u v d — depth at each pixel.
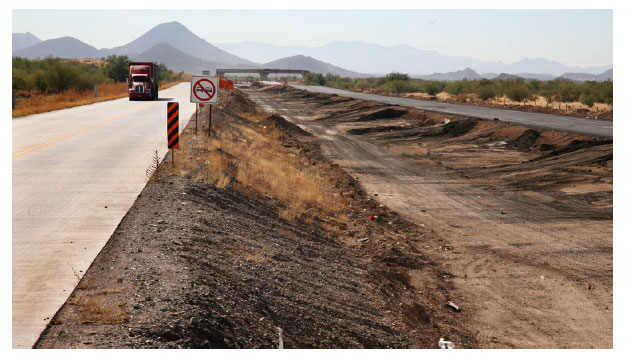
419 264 15.16
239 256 11.10
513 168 31.27
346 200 22.30
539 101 82.44
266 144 34.09
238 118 43.59
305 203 19.06
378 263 14.52
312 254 13.31
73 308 7.70
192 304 7.73
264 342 7.68
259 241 12.73
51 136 25.84
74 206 13.16
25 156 20.06
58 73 70.81
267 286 9.89
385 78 160.62
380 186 27.28
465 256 16.25
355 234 17.11
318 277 11.62
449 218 21.05
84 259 9.60
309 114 70.94
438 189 26.77
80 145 22.88
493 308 12.35
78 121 33.47
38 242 10.50
